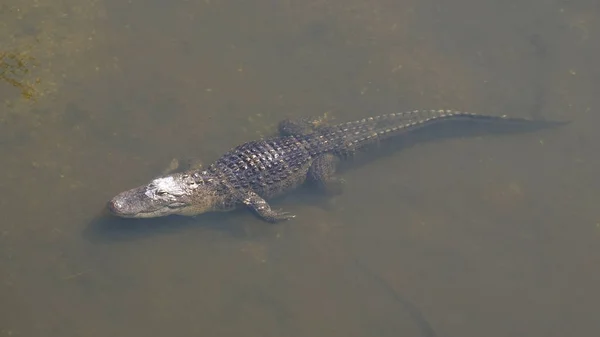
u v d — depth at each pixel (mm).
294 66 11906
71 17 11836
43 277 9008
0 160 9961
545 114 11742
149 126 10750
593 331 9414
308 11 12703
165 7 12328
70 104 10781
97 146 10383
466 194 10750
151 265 9367
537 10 13227
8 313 8625
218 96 11305
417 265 9891
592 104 11945
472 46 12633
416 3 13133
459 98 11914
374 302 9438
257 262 9625
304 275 9586
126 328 8766
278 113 11281
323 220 10250
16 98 10648
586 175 11070
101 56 11484
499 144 11398
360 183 10773
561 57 12570
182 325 8891
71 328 8648
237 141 10875
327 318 9203
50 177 9938
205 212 10109
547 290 9797
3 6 11672
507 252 10156
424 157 11180
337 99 11609
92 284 9055
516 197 10766
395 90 11859
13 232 9328
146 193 9656
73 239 9406
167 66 11555
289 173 10516
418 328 9242
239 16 12438
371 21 12766
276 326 9047
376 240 10094
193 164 10414
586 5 13336
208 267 9477
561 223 10523
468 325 9336
